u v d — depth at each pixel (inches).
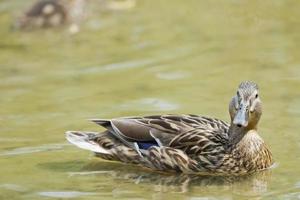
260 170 542.0
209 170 536.7
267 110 634.2
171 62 754.8
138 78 717.9
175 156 537.6
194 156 538.3
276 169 541.6
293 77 702.5
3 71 751.1
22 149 572.4
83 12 907.4
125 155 546.9
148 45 807.7
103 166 548.7
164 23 872.3
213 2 935.0
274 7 906.7
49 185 517.3
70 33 862.5
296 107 637.9
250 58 756.6
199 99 660.7
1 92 693.9
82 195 502.9
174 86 692.7
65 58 782.5
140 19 889.5
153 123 550.0
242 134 538.6
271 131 595.5
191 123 552.1
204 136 542.9
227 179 531.5
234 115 535.5
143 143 547.2
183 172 539.8
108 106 651.5
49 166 546.0
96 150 545.3
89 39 839.7
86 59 776.9
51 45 828.0
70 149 572.4
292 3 918.4
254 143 539.5
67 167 545.3
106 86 700.0
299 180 523.2
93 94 681.6
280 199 496.4
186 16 891.4
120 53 788.0
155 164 541.6
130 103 656.4
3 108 655.1
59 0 910.4
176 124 549.3
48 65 764.6
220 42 804.6
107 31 861.2
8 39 853.8
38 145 578.9
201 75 717.9
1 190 510.6
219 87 685.9
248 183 524.1
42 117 633.0
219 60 754.2
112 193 506.6
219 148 538.6
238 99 530.9
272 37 812.0
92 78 723.4
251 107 528.7
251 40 806.5
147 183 523.8
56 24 887.1
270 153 549.0
